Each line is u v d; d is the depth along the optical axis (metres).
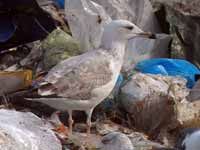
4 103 8.71
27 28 10.53
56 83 7.65
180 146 6.79
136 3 11.23
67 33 10.66
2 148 6.68
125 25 8.09
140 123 8.87
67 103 7.72
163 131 8.78
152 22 11.39
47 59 9.59
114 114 9.02
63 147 7.75
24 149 6.85
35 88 7.68
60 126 8.31
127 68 10.30
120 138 7.53
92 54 8.00
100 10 10.02
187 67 10.36
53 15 10.98
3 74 8.80
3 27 10.52
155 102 8.84
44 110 8.72
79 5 10.09
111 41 8.05
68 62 7.91
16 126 7.29
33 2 10.33
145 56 10.69
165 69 10.28
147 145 7.96
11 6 10.37
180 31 11.42
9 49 10.64
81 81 7.71
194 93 9.31
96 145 7.78
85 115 8.86
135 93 8.95
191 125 8.68
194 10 11.40
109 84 7.90
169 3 11.60
